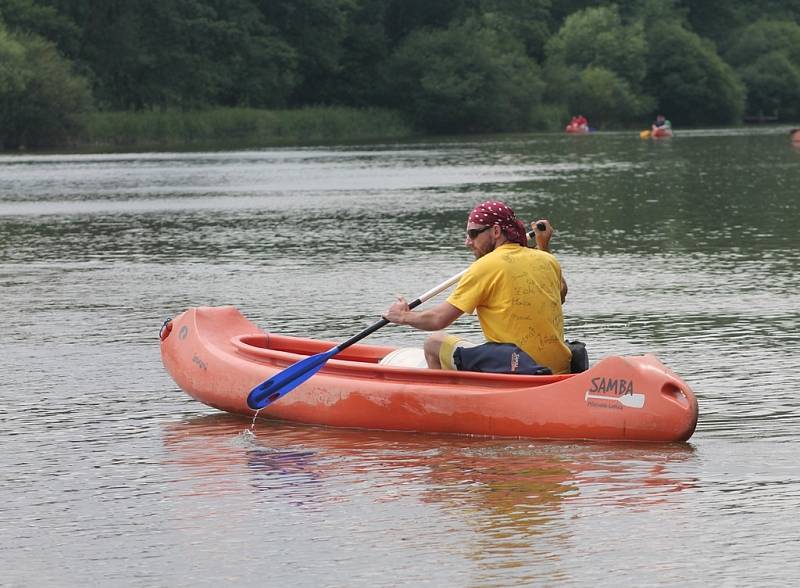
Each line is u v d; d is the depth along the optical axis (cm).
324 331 2258
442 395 1520
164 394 1795
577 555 1083
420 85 16812
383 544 1126
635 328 2225
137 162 9306
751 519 1170
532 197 5381
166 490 1313
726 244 3541
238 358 1684
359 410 1562
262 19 16475
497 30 18512
